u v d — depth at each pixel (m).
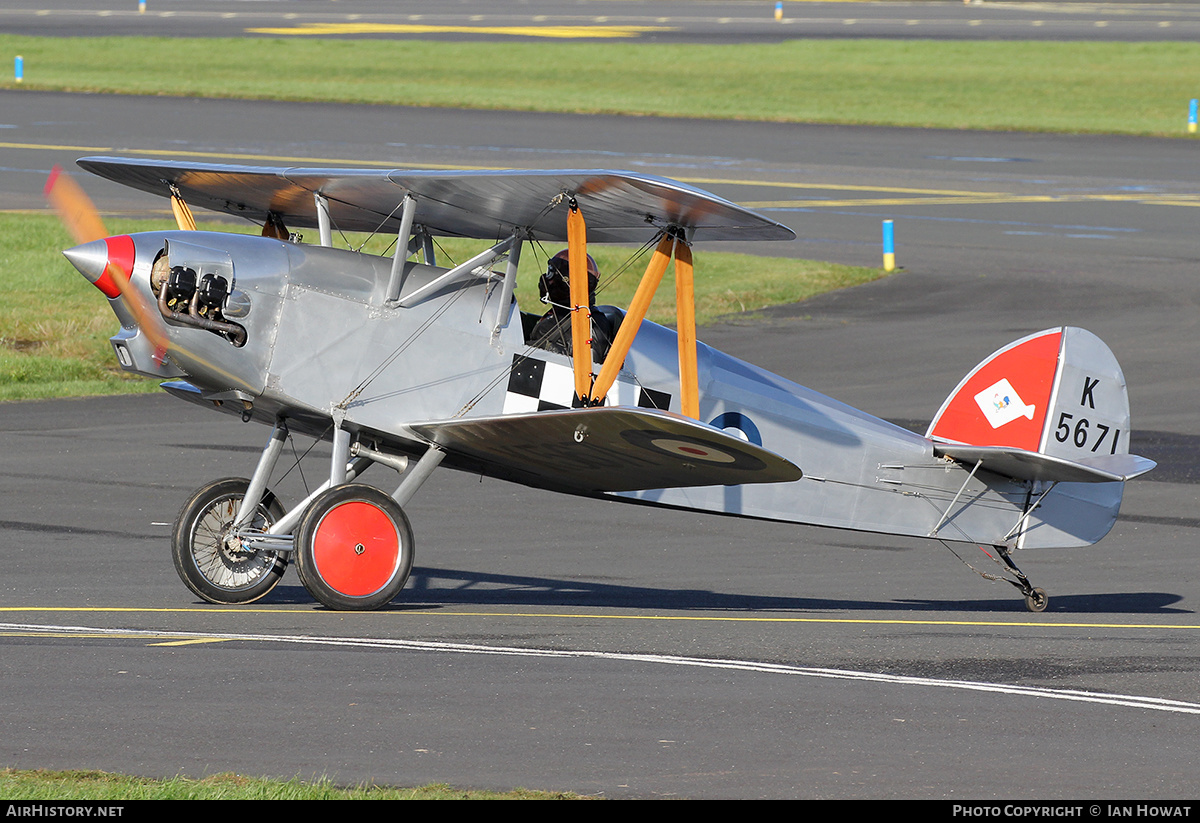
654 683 25.88
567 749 21.66
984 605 37.38
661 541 44.09
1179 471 53.34
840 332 77.06
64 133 133.62
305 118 147.50
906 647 30.00
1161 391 65.19
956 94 174.50
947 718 24.02
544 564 40.56
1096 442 39.28
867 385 65.31
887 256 93.00
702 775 20.56
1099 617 35.38
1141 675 27.70
